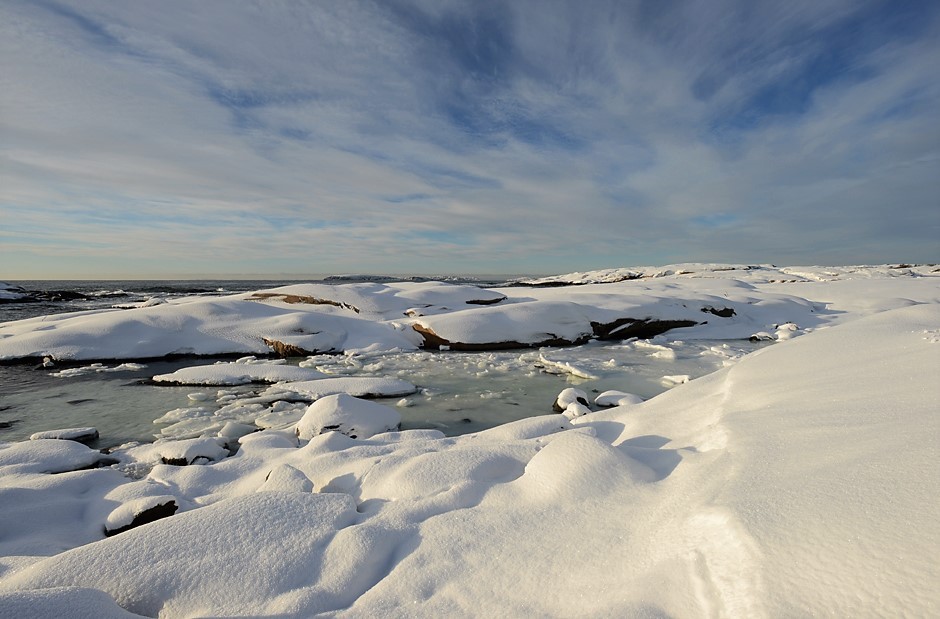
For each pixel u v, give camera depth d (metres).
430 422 8.78
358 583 2.69
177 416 9.23
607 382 11.98
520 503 3.41
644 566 2.34
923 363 4.14
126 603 2.56
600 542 2.68
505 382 12.16
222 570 2.72
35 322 18.91
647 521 2.76
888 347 5.29
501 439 5.91
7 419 9.26
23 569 2.90
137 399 10.73
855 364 4.87
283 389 10.89
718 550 2.17
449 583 2.56
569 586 2.36
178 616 2.50
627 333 20.23
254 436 7.10
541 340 18.62
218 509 3.29
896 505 1.97
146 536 2.97
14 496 4.62
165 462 6.42
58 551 3.79
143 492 4.84
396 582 2.61
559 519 3.06
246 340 17.09
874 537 1.83
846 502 2.10
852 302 25.47
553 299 23.00
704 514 2.43
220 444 7.12
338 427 7.39
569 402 9.22
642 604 2.04
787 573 1.83
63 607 2.12
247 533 3.04
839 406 3.57
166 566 2.74
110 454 6.76
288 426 8.29
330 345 17.56
